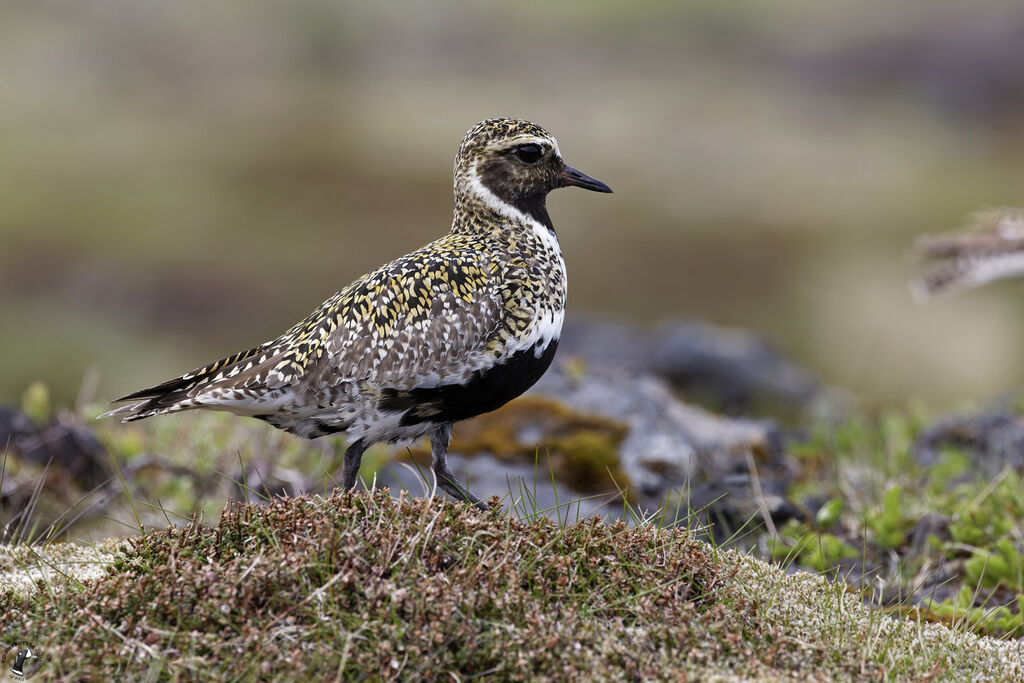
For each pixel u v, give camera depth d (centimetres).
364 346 708
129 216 3338
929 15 5325
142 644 527
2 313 2641
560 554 593
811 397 1550
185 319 2739
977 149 4381
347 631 530
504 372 743
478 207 809
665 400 1249
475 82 5325
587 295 2917
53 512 893
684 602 578
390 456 970
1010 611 765
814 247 3262
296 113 4791
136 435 1079
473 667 529
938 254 1412
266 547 581
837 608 635
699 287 2964
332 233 3297
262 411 721
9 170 3722
